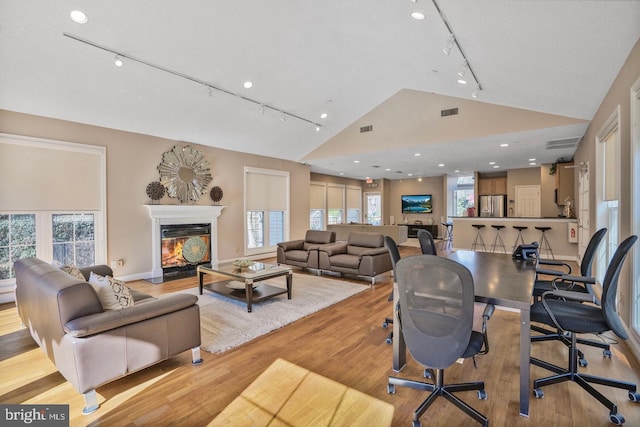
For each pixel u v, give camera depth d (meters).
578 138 6.00
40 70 3.74
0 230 4.21
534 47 2.98
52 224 4.62
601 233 2.72
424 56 4.07
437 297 1.72
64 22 3.24
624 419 1.82
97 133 5.03
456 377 2.33
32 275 2.56
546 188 9.08
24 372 2.46
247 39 4.05
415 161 8.72
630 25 2.35
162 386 2.25
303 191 9.02
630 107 2.73
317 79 5.36
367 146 7.29
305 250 6.36
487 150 7.18
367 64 5.14
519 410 1.93
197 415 1.94
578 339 2.68
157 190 5.78
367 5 3.22
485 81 4.34
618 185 3.16
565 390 2.16
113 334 2.09
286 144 7.57
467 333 1.68
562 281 2.85
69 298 2.03
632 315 2.72
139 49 3.77
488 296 1.90
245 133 6.51
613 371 2.40
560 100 4.37
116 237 5.27
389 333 3.14
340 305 4.11
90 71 3.94
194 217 6.38
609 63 2.98
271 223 8.16
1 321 3.54
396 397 2.12
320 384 2.28
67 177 4.71
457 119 6.18
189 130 5.86
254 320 3.51
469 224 8.67
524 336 1.87
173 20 3.50
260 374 2.41
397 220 13.41
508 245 8.19
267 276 4.00
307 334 3.17
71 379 1.99
